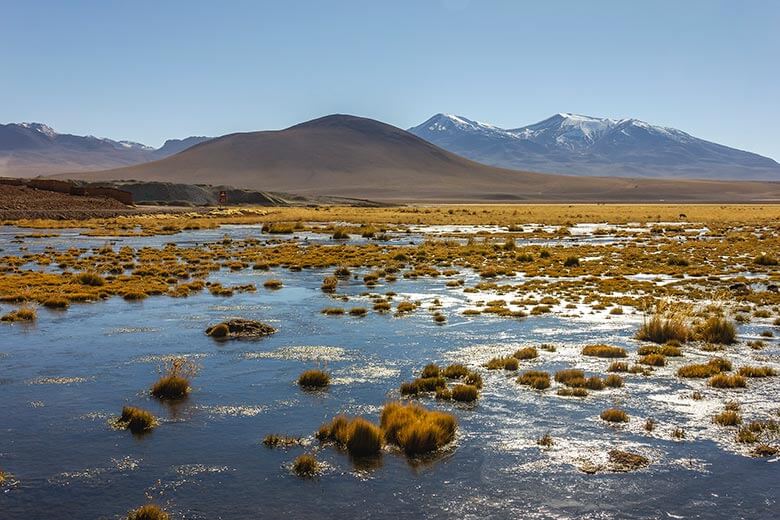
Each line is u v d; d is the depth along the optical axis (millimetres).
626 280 37250
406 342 21594
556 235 75125
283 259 48906
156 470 11578
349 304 29297
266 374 17594
